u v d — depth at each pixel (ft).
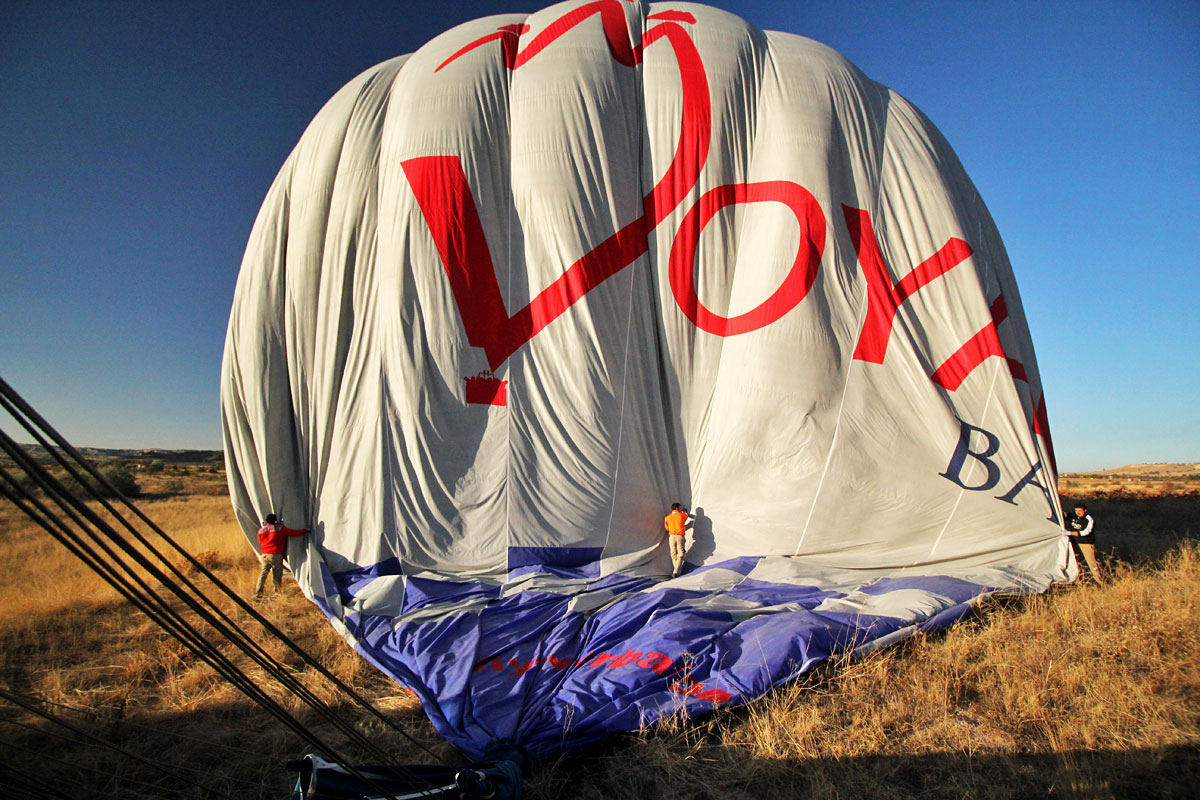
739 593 24.59
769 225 30.81
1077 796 11.63
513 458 28.55
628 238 30.53
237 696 17.79
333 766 10.95
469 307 29.09
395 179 29.86
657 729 15.07
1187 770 12.37
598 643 20.79
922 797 12.19
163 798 13.26
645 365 30.58
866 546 28.30
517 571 27.73
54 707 16.81
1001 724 14.47
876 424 28.96
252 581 30.07
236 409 30.55
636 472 29.78
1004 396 29.01
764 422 29.45
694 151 31.14
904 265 31.01
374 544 27.61
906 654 18.98
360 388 29.17
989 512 27.76
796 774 13.28
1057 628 19.75
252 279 31.19
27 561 33.63
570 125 30.25
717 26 33.32
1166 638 17.75
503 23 33.63
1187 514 46.39
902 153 32.48
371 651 20.99
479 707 16.92
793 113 31.63
